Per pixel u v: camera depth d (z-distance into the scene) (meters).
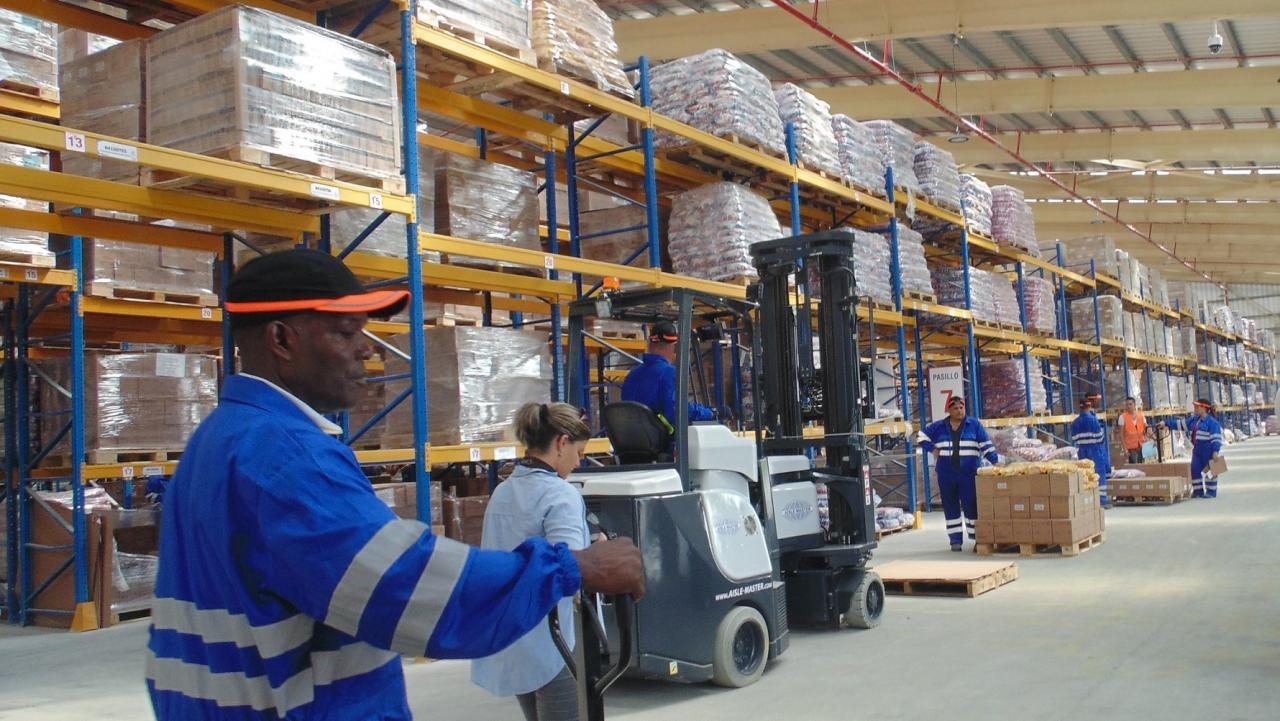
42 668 7.45
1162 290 31.25
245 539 1.57
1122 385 25.34
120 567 9.61
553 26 9.04
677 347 6.45
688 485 6.30
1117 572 9.88
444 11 7.86
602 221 11.38
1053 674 6.05
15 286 9.84
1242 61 21.06
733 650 6.16
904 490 16.80
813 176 12.83
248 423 1.63
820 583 7.76
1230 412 46.16
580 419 4.24
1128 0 16.86
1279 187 30.27
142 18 7.48
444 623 1.55
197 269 9.87
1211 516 14.70
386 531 1.57
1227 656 6.29
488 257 8.43
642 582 1.89
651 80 11.63
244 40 6.29
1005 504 11.55
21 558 9.71
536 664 3.71
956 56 21.28
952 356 22.36
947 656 6.70
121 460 9.97
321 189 6.75
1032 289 20.61
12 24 8.48
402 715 1.69
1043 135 26.97
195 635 1.62
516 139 10.69
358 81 7.04
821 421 9.49
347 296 1.79
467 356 8.39
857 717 5.35
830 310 8.44
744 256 10.89
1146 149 26.58
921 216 16.48
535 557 1.69
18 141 5.46
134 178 6.87
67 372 9.90
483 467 13.70
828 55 21.09
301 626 1.58
